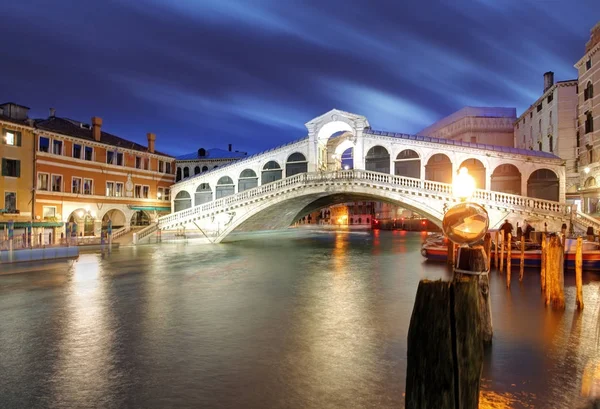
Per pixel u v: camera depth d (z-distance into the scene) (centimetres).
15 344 762
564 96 3070
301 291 1248
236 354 704
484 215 711
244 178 3697
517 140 4253
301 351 716
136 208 3562
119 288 1312
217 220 3222
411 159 3089
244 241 3472
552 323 867
